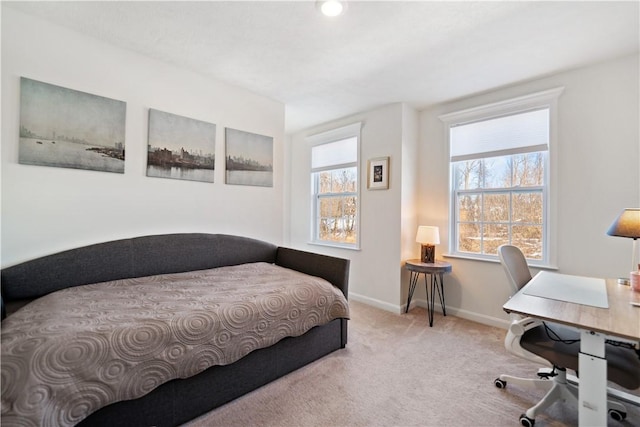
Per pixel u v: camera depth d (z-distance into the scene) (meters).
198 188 2.71
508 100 2.80
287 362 1.95
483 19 1.85
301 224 4.49
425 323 2.93
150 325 1.40
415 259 3.34
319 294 2.14
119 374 1.25
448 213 3.24
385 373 1.99
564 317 1.22
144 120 2.38
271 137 3.24
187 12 1.84
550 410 1.62
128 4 1.78
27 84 1.89
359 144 3.65
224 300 1.77
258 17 1.88
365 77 2.70
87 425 1.21
